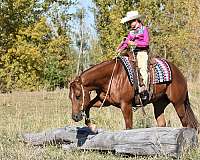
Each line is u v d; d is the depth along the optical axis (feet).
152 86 30.68
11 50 89.15
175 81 31.63
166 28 127.34
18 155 28.12
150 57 31.04
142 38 30.78
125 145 27.45
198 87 76.95
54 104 60.90
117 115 41.57
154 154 26.55
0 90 92.68
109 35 105.29
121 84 29.99
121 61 30.50
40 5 93.66
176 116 40.34
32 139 32.53
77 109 29.07
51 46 96.37
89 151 29.45
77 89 29.12
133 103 30.86
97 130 30.40
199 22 130.00
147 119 36.22
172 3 134.41
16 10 88.48
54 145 31.63
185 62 135.13
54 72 99.40
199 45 130.00
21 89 91.45
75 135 30.45
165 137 26.30
